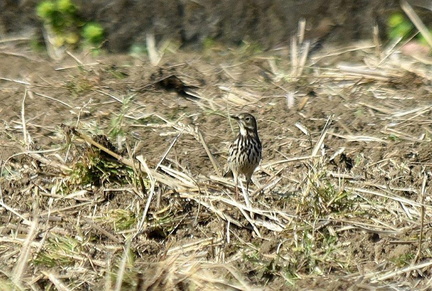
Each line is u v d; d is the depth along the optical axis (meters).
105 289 10.58
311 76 18.53
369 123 16.05
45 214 12.81
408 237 12.06
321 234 12.10
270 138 15.50
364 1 20.17
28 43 20.12
